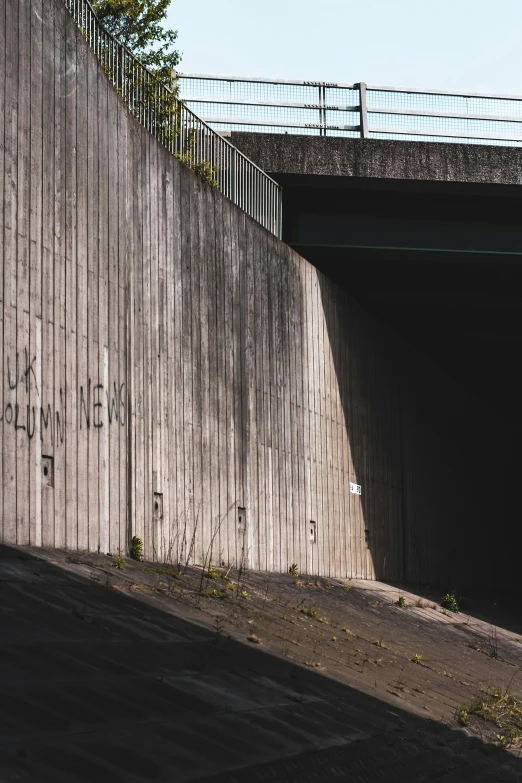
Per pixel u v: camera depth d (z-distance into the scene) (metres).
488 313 35.94
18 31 13.44
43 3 14.18
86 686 8.22
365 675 13.53
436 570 35.69
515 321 36.97
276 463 22.89
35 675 8.06
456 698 14.57
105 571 13.62
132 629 11.00
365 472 29.36
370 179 27.67
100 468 15.15
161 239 17.94
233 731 8.37
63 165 14.56
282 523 22.98
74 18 16.50
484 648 22.45
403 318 36.53
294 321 24.72
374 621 20.03
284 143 27.16
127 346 16.33
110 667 9.11
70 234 14.65
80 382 14.69
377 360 31.17
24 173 13.43
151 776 6.62
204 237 19.88
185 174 19.16
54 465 13.78
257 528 21.52
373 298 33.41
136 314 16.75
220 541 19.64
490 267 30.84
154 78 19.81
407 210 29.41
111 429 15.57
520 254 29.62
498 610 32.25
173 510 17.73
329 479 26.38
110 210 16.02
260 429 22.11
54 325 14.01
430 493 35.72
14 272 13.02
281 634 14.41
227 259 20.97
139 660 9.75
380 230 29.22
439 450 37.25
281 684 10.91
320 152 27.38
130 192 16.81
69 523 14.13
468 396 41.69
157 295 17.61
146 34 22.97
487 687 16.69
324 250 29.00
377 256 29.50
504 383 46.09
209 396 19.59
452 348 41.06
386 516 30.92
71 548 14.18
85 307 14.98
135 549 16.05
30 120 13.67
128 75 18.70
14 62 13.30
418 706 12.69
